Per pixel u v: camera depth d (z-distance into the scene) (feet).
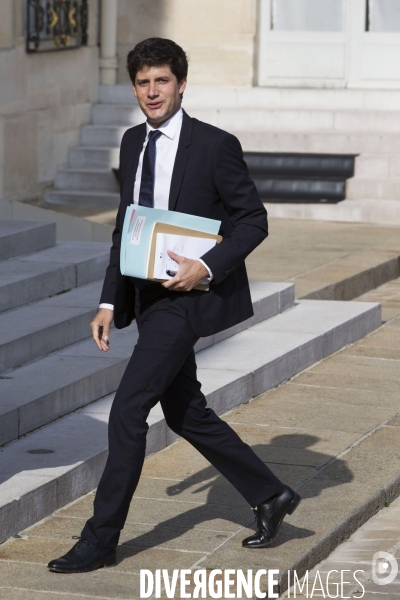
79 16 66.33
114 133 66.95
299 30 71.15
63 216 46.68
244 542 18.93
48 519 20.31
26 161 60.90
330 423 26.71
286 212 62.13
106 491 17.76
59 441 22.77
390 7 69.92
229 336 32.63
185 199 17.47
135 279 17.76
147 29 70.54
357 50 70.54
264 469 18.57
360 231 56.80
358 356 33.86
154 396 17.44
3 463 21.33
